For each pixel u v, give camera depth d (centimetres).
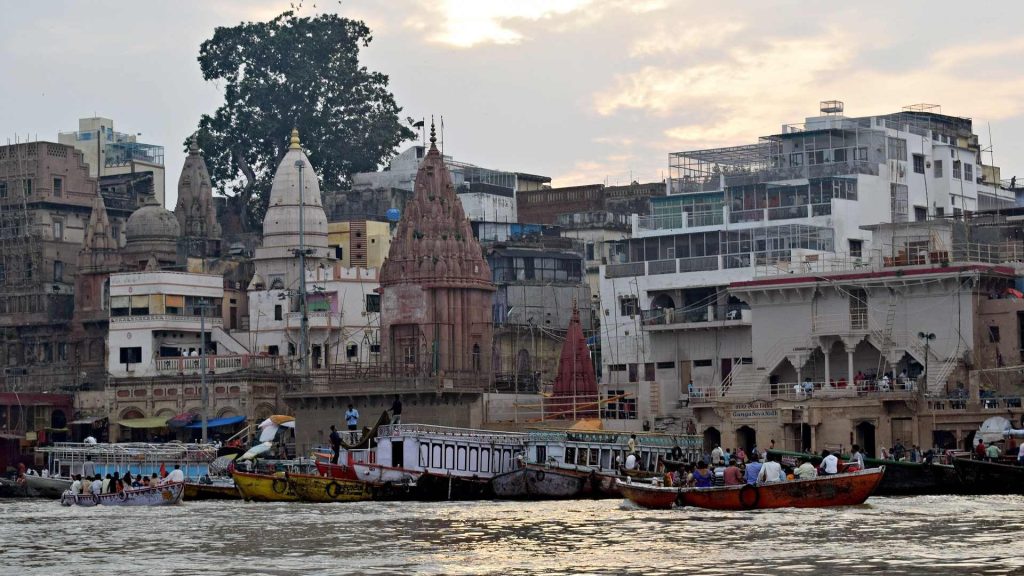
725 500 8538
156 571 6488
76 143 19462
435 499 10019
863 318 11519
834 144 13762
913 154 14238
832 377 11719
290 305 14800
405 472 10150
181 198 17138
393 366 12662
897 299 11412
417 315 12688
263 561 6738
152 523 8512
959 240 11881
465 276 12756
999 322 11169
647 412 12519
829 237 13038
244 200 18212
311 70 18125
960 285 11150
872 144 13738
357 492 9981
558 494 9900
